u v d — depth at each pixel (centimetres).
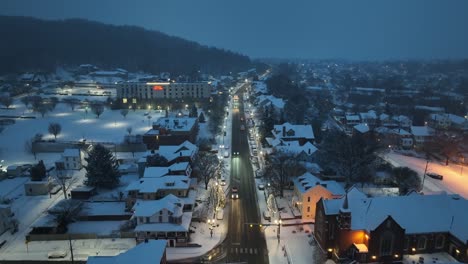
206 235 9075
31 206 10712
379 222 7731
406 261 7806
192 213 9738
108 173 11575
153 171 11181
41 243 8706
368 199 8344
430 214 8188
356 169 12250
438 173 13788
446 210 8300
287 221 9706
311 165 12612
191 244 8594
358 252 7644
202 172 11894
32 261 7962
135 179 12475
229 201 10994
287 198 11069
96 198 11038
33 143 16012
